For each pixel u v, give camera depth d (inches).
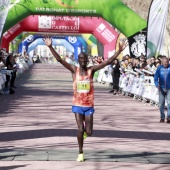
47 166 366.3
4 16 912.3
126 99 1005.2
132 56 1207.6
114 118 676.1
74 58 3105.3
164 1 1075.3
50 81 1572.3
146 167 368.5
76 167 364.8
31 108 784.9
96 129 561.6
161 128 583.5
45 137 496.1
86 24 1493.6
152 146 457.4
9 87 1087.0
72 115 698.2
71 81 1595.7
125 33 1221.1
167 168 366.0
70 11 1232.2
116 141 482.3
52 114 706.8
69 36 2674.7
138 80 1003.3
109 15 1228.5
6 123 602.5
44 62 4392.2
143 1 1734.7
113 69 1122.0
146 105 885.8
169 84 632.4
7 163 374.3
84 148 440.1
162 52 1087.6
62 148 435.8
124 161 387.5
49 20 1485.0
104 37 1497.3
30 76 1871.3
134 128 577.9
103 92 1187.3
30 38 2942.9
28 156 398.6
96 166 369.4
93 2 1229.7
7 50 1542.8
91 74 387.9
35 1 1220.5
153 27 1083.3
